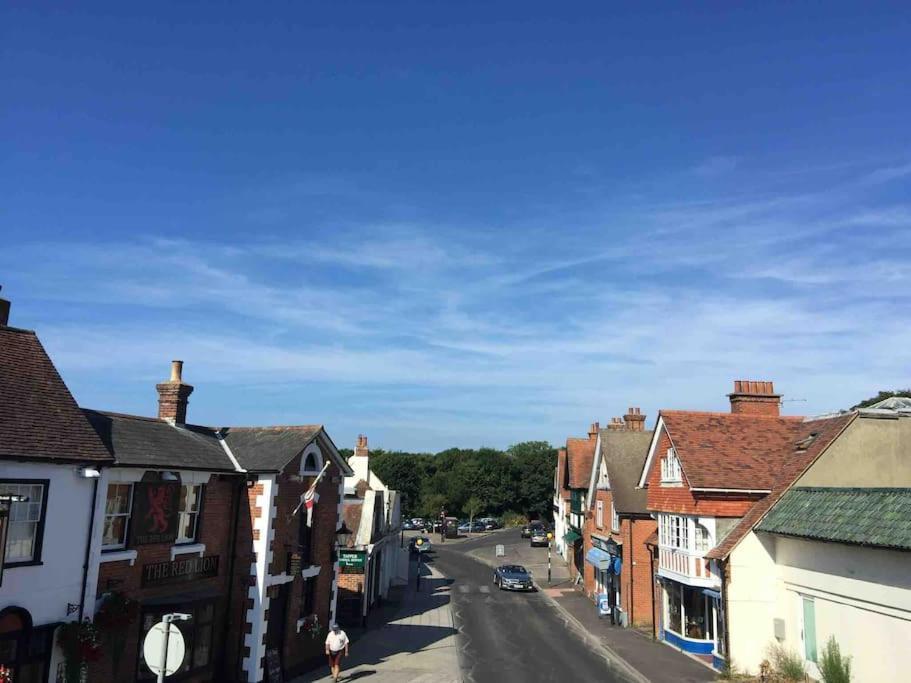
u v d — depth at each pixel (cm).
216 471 1998
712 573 2392
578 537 4753
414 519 9925
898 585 1647
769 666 2042
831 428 2373
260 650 2028
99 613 1560
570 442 5303
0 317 1656
